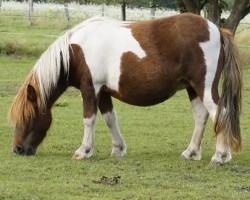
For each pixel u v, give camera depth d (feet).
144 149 39.55
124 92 34.88
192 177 31.55
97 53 34.86
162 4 98.12
